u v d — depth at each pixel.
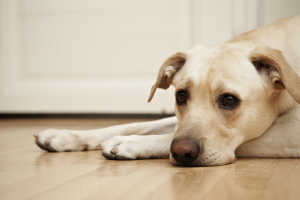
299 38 2.16
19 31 4.56
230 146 1.78
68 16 4.44
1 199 1.19
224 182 1.38
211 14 4.12
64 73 4.49
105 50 4.39
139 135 2.04
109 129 2.23
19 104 4.58
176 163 1.69
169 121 2.26
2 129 3.44
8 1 4.55
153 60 4.30
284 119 1.94
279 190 1.25
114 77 4.39
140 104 4.29
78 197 1.20
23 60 4.57
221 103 1.79
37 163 1.80
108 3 4.34
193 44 4.21
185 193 1.23
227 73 1.81
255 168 1.63
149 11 4.27
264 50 1.86
